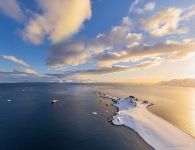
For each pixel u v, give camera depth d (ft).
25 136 178.19
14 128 203.62
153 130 192.65
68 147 153.17
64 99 466.29
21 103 390.01
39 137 176.14
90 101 426.92
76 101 426.92
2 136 177.88
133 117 241.96
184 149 147.54
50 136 178.70
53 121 234.99
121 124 218.59
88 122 230.89
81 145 157.48
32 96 542.98
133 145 157.28
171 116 269.03
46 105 363.76
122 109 311.27
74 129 201.98
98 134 184.55
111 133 188.24
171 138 170.19
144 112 284.20
